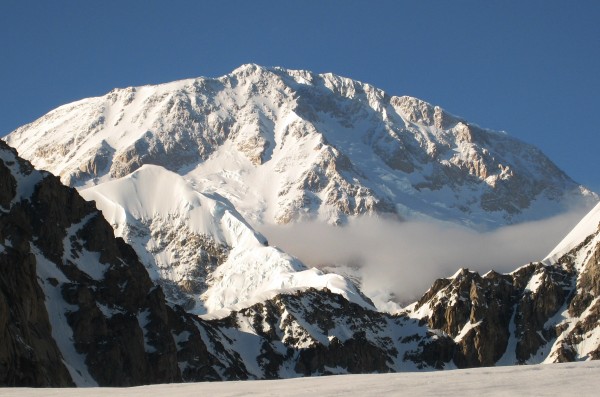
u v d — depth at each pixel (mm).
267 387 134625
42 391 136875
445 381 133125
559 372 139250
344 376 147250
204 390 133875
